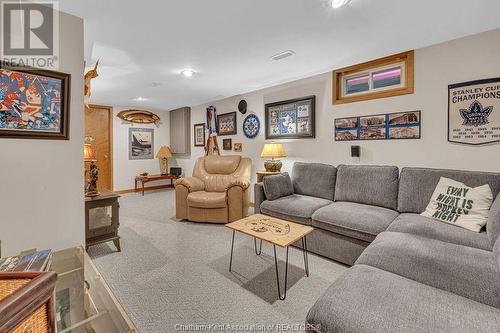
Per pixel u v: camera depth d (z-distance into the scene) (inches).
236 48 102.1
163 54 107.1
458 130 95.1
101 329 44.3
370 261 57.1
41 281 25.5
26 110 65.0
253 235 74.4
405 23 82.7
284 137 155.6
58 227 71.5
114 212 100.2
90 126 213.3
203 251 101.7
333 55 110.3
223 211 134.7
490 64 88.1
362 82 124.3
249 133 179.6
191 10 73.6
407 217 85.4
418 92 104.3
